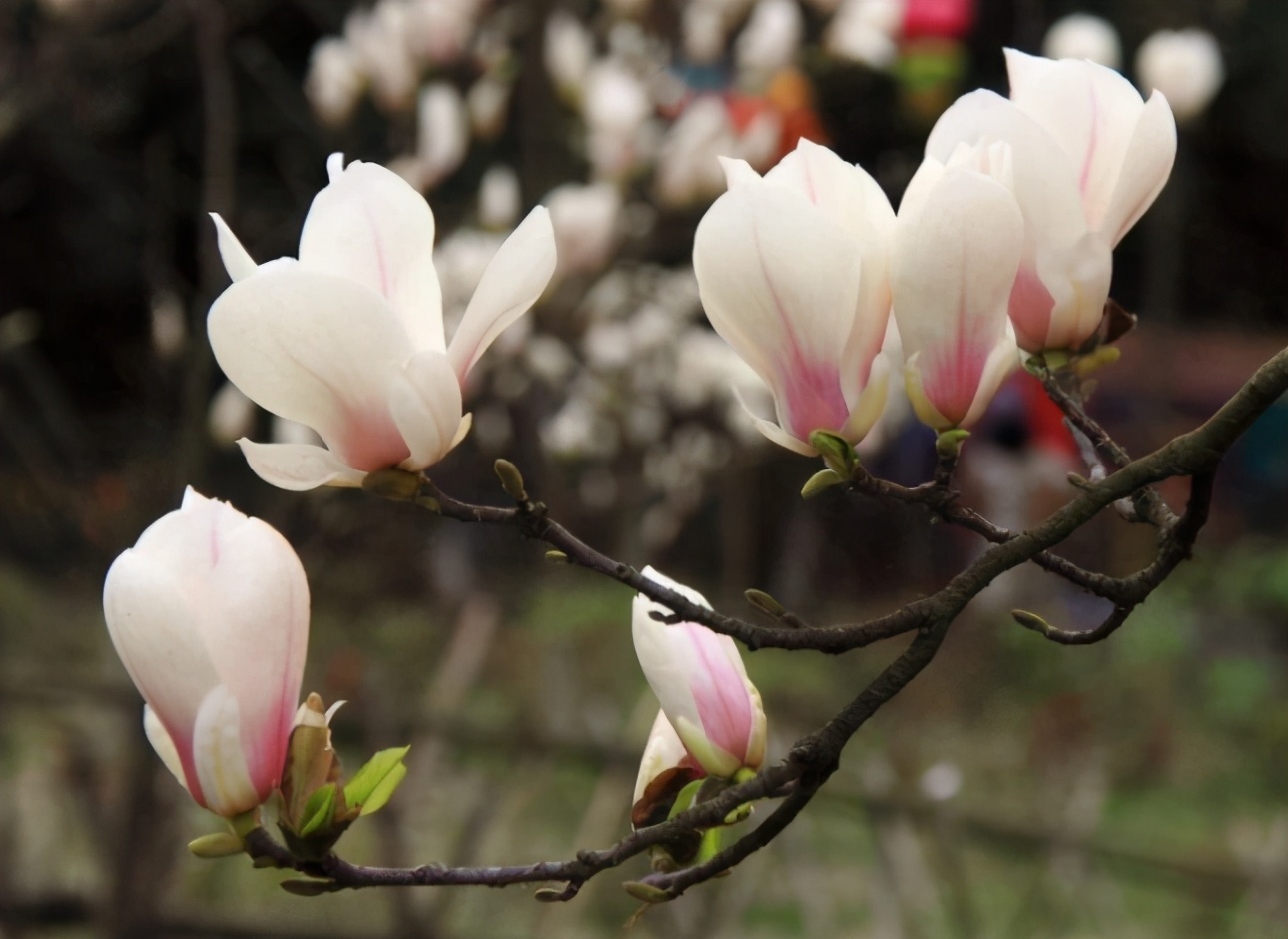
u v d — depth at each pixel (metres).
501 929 3.06
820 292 1.13
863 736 4.38
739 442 3.88
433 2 3.51
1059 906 3.14
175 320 3.22
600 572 1.13
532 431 3.77
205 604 1.13
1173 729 4.88
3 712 3.21
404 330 1.12
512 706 3.73
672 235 3.65
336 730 3.12
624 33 3.79
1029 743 4.48
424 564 4.11
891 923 3.05
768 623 4.23
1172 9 6.00
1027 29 5.53
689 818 1.14
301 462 1.13
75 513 3.98
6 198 4.35
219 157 2.98
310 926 2.92
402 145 3.65
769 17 3.61
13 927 2.77
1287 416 7.38
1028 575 5.25
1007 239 1.13
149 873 2.80
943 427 1.15
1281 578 5.93
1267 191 6.90
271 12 4.15
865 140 4.42
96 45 3.51
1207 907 3.27
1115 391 6.27
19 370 3.82
